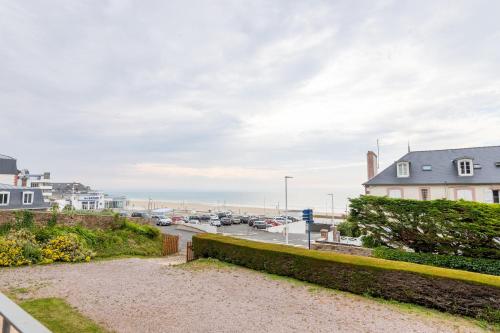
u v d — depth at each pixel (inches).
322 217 2817.4
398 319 336.8
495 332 315.3
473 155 1178.0
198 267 545.0
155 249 820.6
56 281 443.8
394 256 608.7
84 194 3489.2
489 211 517.7
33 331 88.5
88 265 572.4
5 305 109.0
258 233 1765.5
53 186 4220.0
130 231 835.4
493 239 527.5
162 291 410.6
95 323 299.1
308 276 461.4
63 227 700.0
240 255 553.3
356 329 307.6
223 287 433.1
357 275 418.3
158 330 289.6
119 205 3769.7
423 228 589.9
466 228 537.6
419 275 381.7
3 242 545.6
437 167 1197.7
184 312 337.4
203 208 5433.1
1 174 1566.2
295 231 1891.0
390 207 629.0
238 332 292.7
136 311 336.2
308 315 339.9
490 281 346.6
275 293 411.2
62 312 323.0
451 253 569.6
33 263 546.3
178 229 1620.3
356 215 694.5
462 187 1103.6
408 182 1194.0
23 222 661.3
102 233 757.9
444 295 364.8
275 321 320.8
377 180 1262.3
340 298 399.2
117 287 425.1
